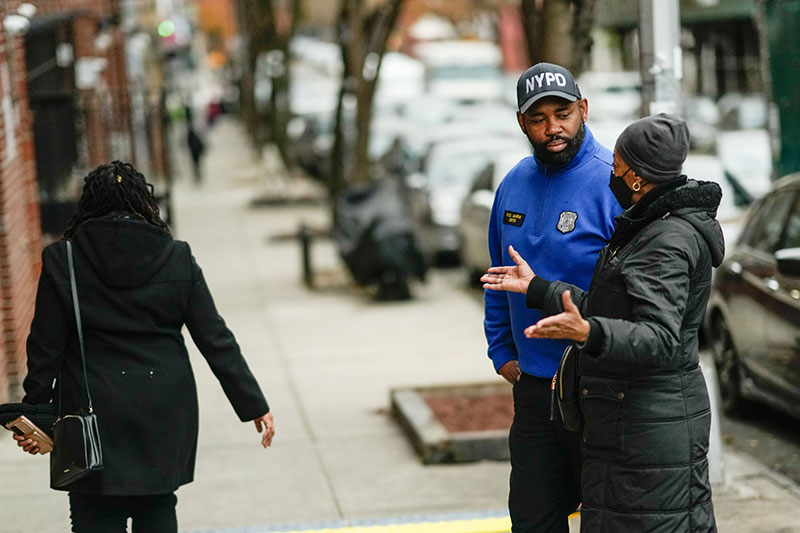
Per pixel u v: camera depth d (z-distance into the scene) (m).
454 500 13.77
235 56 129.00
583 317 7.80
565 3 16.23
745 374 17.03
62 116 24.16
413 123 59.22
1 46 18.30
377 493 14.10
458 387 18.34
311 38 142.25
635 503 7.53
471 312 27.78
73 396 8.36
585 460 7.84
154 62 71.75
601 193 8.60
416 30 108.81
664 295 7.33
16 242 18.69
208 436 16.89
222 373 8.73
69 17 25.53
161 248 8.52
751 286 16.52
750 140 33.12
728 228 22.95
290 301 30.19
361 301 29.92
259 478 14.84
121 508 8.55
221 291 32.19
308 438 16.73
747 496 13.30
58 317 8.38
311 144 67.00
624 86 63.62
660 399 7.52
